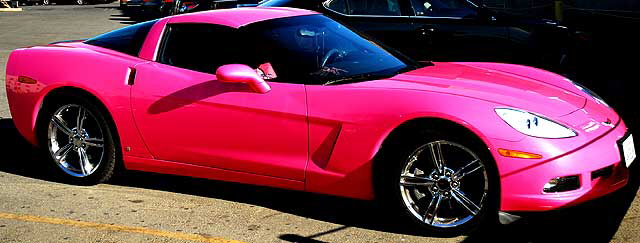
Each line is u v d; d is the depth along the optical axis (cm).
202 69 479
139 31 523
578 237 401
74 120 527
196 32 498
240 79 439
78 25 2203
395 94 416
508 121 388
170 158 490
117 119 498
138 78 491
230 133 461
